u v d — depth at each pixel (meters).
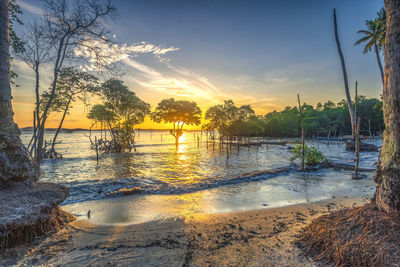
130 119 34.19
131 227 5.08
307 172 13.23
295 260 3.23
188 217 5.81
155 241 4.21
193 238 4.32
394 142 3.44
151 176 12.88
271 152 29.64
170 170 15.39
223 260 3.40
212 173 13.97
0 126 4.68
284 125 80.50
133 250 3.85
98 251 3.82
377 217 3.31
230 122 60.28
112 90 31.41
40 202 4.51
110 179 11.73
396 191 3.30
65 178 12.77
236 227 4.94
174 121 50.62
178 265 3.31
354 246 2.97
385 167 3.54
